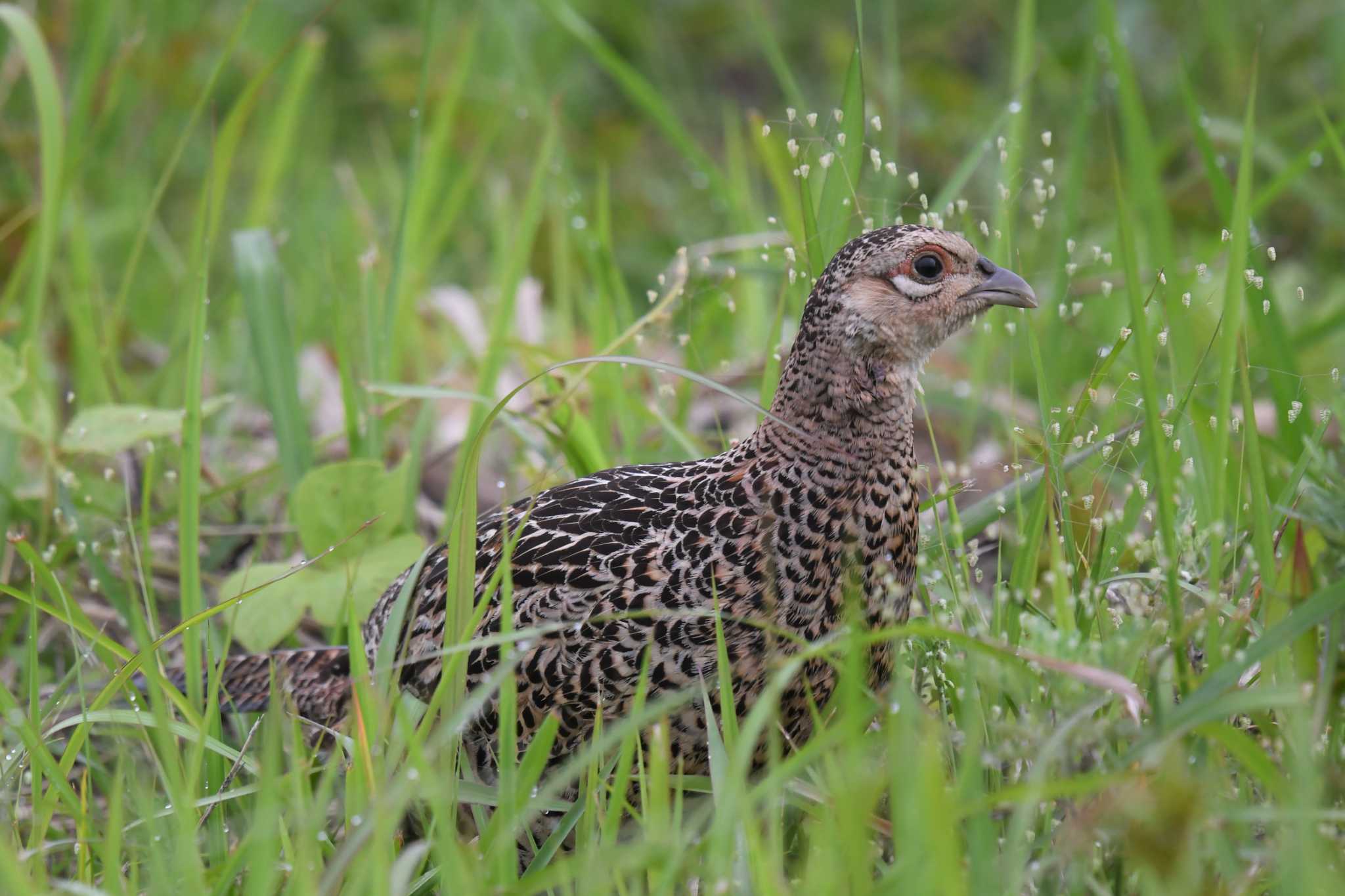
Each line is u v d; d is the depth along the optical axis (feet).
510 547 20.17
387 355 30.78
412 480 29.37
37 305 31.22
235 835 21.26
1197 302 33.88
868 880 16.17
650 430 32.48
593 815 18.49
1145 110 48.26
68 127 36.83
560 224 35.65
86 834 19.36
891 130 36.76
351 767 19.24
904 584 21.89
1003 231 26.99
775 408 21.57
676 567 20.65
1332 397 23.73
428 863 19.99
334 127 50.60
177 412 27.96
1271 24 50.01
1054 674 18.61
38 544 28.66
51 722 21.91
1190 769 18.62
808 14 54.44
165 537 29.60
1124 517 23.97
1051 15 53.31
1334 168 43.21
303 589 25.43
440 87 47.52
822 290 21.53
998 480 31.60
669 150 50.42
